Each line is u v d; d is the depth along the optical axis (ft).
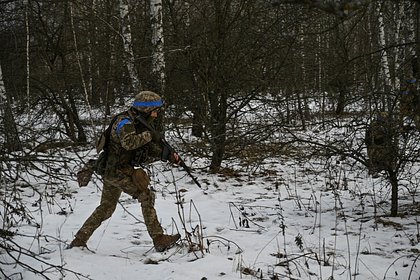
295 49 32.53
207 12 32.01
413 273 14.60
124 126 15.48
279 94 32.53
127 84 37.50
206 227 19.74
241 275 14.26
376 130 19.89
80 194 25.53
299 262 15.71
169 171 31.78
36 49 41.19
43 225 19.61
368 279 14.38
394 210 20.67
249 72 31.01
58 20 42.39
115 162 15.98
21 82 37.60
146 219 16.43
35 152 15.93
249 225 20.39
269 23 31.09
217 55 31.12
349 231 19.06
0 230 15.92
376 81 20.71
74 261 14.90
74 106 40.01
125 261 15.38
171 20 33.81
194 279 13.97
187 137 34.58
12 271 14.10
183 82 32.48
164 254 16.28
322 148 22.11
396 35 41.16
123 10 36.78
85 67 41.01
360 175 29.86
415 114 18.48
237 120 31.12
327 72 24.77
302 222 20.65
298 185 28.43
